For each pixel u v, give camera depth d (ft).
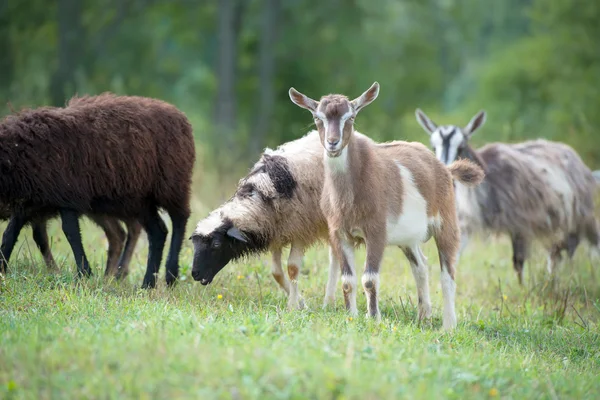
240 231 46.57
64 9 150.41
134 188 47.65
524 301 54.90
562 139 131.23
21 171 44.04
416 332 39.60
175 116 49.57
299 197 46.70
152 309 39.09
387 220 42.55
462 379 31.12
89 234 60.49
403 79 184.03
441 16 197.26
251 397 26.96
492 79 166.09
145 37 167.12
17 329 33.40
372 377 29.07
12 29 154.20
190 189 50.83
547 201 63.05
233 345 31.63
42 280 44.52
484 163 61.41
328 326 37.73
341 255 43.14
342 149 40.75
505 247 73.10
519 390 31.78
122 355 29.91
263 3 157.48
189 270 51.42
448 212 46.78
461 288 58.44
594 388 34.12
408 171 44.37
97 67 158.30
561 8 155.53
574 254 68.08
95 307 39.09
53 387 27.96
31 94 111.34
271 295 48.62
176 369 28.68
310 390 27.66
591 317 52.19
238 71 168.76
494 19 223.92
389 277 56.49
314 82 162.30
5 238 45.60
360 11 164.14
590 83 147.84
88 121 46.32
